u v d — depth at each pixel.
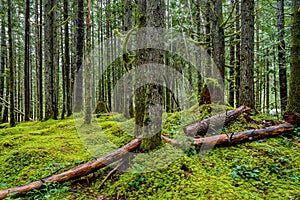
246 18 6.68
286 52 8.23
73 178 4.11
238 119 6.01
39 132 8.17
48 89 11.46
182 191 3.32
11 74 9.65
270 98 17.95
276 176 3.80
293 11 5.93
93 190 3.91
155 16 4.17
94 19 18.17
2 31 14.18
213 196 3.13
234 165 4.17
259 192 3.38
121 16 13.54
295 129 5.46
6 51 15.97
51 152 5.59
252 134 5.16
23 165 5.06
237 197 3.12
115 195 3.62
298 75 5.85
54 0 11.79
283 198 3.18
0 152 6.03
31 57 21.61
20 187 3.87
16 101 19.92
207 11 9.38
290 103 5.96
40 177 4.44
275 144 4.93
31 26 18.91
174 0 13.63
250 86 6.74
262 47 9.83
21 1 15.36
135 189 3.60
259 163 4.13
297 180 3.64
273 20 10.79
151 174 3.82
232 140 4.96
